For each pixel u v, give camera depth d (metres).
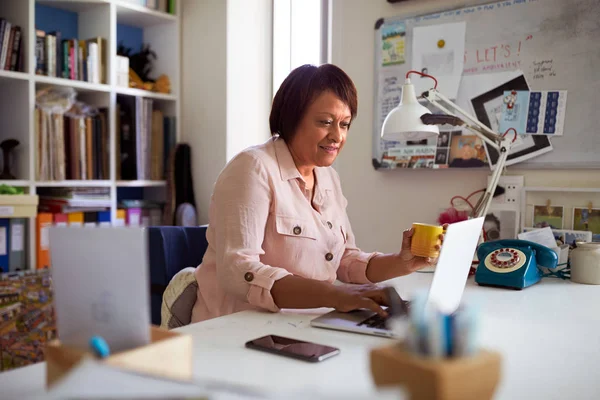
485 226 2.21
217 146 3.09
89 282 0.61
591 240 1.89
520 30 2.14
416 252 1.38
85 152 2.85
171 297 1.45
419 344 0.54
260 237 1.28
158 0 3.16
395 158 2.45
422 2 2.39
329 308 1.19
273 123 1.47
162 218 3.24
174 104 3.25
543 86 2.10
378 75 2.51
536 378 0.76
